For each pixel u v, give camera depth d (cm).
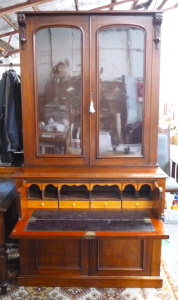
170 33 594
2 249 182
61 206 195
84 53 185
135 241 187
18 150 224
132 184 191
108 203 195
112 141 195
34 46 185
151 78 187
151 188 191
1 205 179
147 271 190
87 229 173
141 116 192
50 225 177
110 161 197
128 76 188
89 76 188
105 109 192
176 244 247
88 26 182
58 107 192
